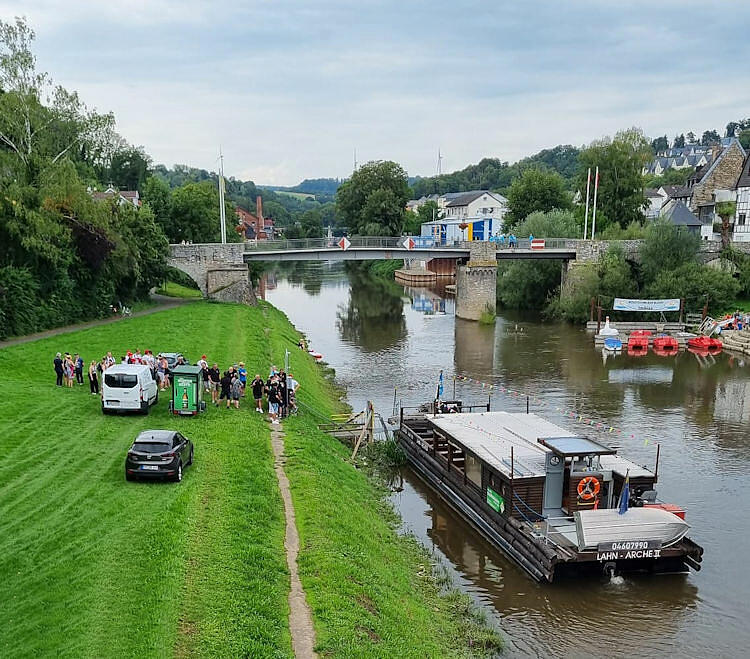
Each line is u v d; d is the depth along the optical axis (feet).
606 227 298.56
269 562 50.96
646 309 219.20
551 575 62.18
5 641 39.11
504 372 160.66
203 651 38.93
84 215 163.32
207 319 177.27
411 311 269.64
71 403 92.53
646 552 63.62
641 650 54.29
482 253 241.14
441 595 60.34
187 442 70.64
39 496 60.23
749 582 65.26
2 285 136.77
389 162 475.72
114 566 47.91
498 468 72.49
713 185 336.08
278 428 89.86
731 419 122.52
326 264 601.21
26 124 164.14
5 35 165.58
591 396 138.92
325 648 40.78
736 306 225.76
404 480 93.71
